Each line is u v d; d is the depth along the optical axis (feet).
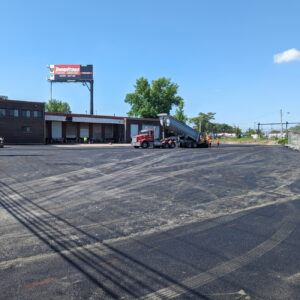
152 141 107.14
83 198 25.61
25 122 129.80
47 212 21.09
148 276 11.69
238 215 20.68
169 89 222.48
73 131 159.94
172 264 12.79
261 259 13.38
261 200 25.43
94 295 10.24
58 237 16.10
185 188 30.73
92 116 156.66
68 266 12.53
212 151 92.73
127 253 13.97
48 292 10.40
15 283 11.01
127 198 25.79
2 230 17.20
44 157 61.72
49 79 224.53
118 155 71.26
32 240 15.64
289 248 14.70
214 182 34.60
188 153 81.87
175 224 18.52
